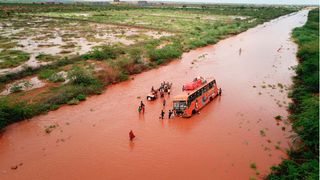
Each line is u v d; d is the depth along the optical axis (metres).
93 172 22.80
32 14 156.75
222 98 38.00
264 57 61.78
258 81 45.00
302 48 63.72
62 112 34.28
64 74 48.16
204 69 52.66
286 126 29.58
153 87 42.88
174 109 32.47
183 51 68.50
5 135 28.97
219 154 24.84
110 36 86.62
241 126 29.92
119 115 33.22
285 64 55.62
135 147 26.30
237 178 21.56
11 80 45.41
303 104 31.97
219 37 87.06
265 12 187.00
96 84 42.78
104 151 25.73
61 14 158.88
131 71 50.19
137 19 136.00
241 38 88.31
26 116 32.50
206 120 31.53
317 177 19.05
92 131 29.47
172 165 23.48
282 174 21.50
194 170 22.73
